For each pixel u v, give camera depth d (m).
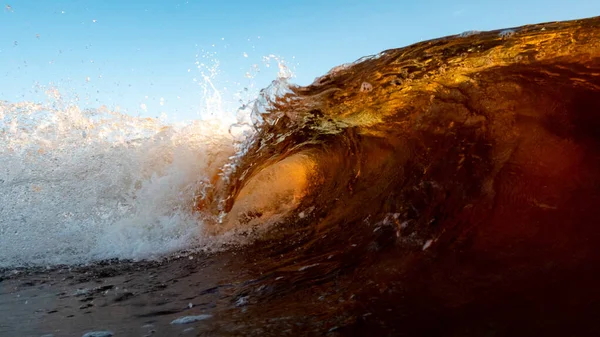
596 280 1.39
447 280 1.65
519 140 2.45
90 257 3.22
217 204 3.93
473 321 1.32
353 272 2.02
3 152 4.54
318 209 3.43
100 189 4.16
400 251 2.10
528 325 1.24
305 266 2.34
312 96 4.15
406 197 2.63
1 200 4.06
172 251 3.24
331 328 1.43
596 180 1.96
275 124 4.32
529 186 2.11
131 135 4.88
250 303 1.87
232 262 2.77
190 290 2.22
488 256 1.75
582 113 2.40
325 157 3.88
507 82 2.92
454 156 2.65
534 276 1.51
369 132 3.59
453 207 2.25
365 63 4.01
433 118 3.12
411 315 1.44
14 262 3.14
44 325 1.81
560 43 3.03
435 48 3.58
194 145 4.45
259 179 4.02
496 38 3.33
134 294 2.24
